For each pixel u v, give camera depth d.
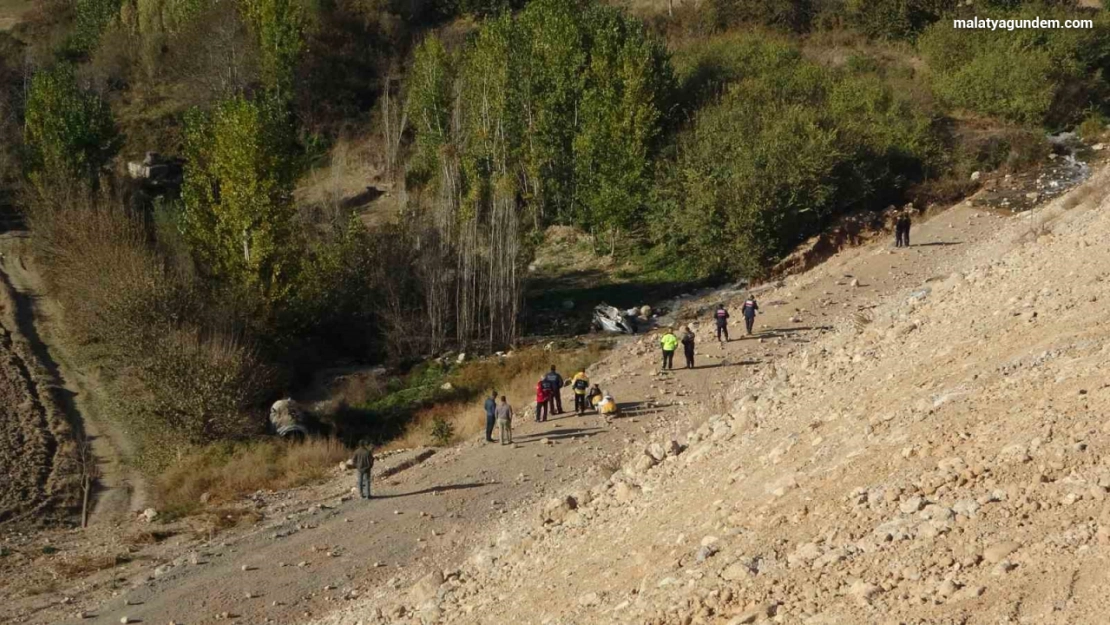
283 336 43.78
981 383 14.32
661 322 45.56
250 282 43.69
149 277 42.44
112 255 46.03
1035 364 14.26
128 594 23.58
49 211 53.56
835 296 41.50
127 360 41.62
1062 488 10.21
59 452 36.97
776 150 49.47
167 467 35.03
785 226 48.88
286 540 25.84
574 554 15.82
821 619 9.59
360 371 43.41
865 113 55.03
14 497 32.75
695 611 11.05
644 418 31.14
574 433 30.84
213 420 36.38
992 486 10.90
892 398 15.63
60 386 42.75
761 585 10.93
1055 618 8.22
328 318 46.00
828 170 49.41
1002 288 20.27
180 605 22.27
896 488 11.77
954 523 10.37
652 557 13.73
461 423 34.88
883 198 52.69
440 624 15.52
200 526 28.97
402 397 40.16
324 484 31.52
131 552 27.38
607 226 54.53
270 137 45.62
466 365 42.41
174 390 36.59
